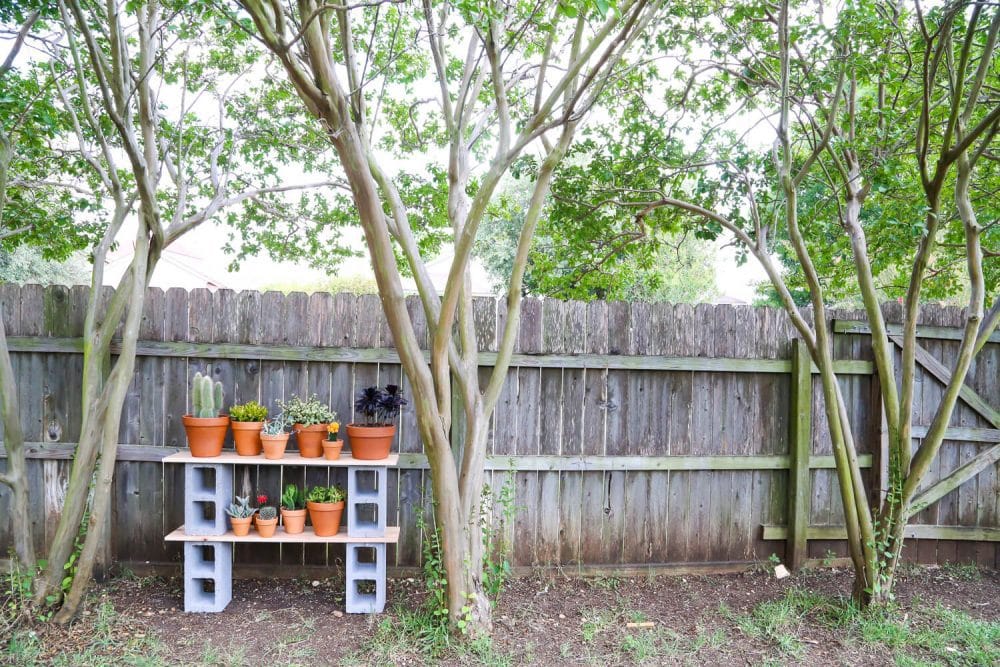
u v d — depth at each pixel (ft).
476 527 11.45
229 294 13.34
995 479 15.19
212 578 11.84
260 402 13.41
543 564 13.97
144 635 10.78
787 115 11.45
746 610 12.40
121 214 12.15
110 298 13.15
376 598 12.01
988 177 14.64
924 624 11.77
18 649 9.91
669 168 14.60
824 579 13.91
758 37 13.06
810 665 10.34
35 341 13.00
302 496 13.20
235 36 13.67
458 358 11.53
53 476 13.19
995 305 11.46
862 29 10.81
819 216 15.80
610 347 14.10
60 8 10.52
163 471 13.34
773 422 14.66
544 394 13.97
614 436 14.17
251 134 15.16
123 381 11.12
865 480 14.88
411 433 13.61
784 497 14.70
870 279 11.78
